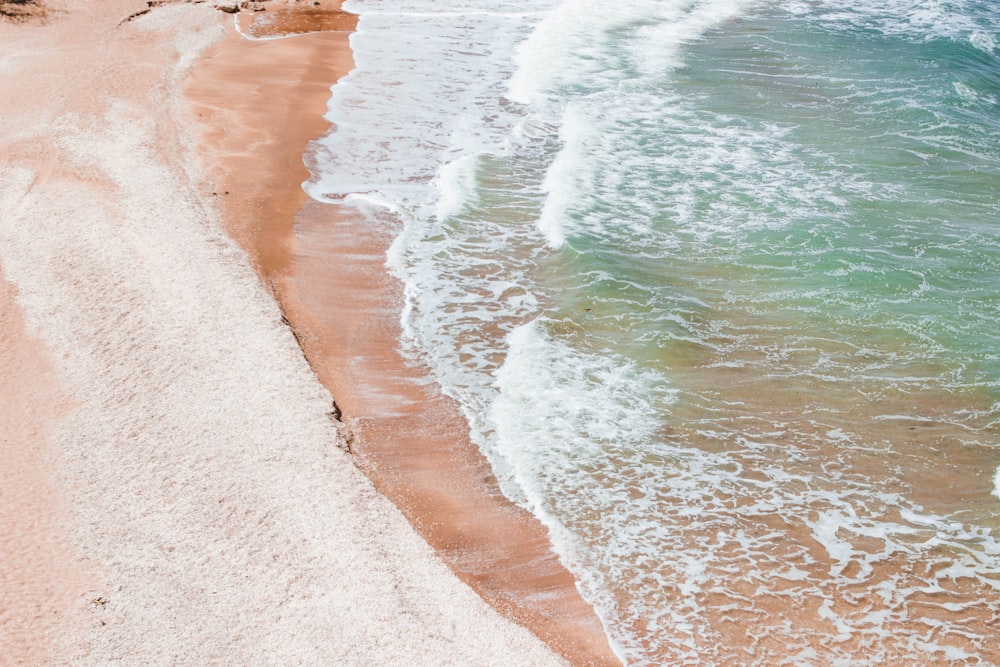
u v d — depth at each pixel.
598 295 15.21
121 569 9.62
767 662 9.34
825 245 16.77
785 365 13.84
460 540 10.71
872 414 12.90
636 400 13.05
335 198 18.28
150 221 16.22
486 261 16.36
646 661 9.30
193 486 10.76
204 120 21.02
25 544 9.87
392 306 15.09
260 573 9.69
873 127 21.94
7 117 19.78
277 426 11.84
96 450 11.20
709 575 10.38
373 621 9.24
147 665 8.59
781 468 11.95
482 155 20.23
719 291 15.53
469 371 13.65
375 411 12.74
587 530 10.94
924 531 11.05
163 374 12.56
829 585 10.29
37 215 16.08
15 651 8.69
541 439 12.33
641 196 18.44
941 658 9.45
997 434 12.55
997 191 19.05
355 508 10.70
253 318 13.94
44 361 12.67
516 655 9.10
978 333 14.52
